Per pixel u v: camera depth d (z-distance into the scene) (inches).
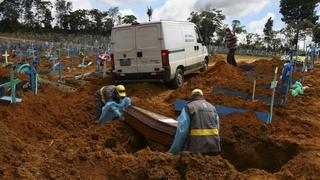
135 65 563.2
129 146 334.6
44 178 241.0
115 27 570.9
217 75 628.4
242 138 323.9
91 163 258.5
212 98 457.7
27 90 520.7
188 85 593.3
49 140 337.4
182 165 237.8
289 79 441.1
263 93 465.1
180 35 599.2
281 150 302.2
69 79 652.7
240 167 317.1
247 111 382.9
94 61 1045.8
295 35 1716.3
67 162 259.8
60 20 3592.5
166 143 304.8
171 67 557.3
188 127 256.7
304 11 2308.1
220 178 226.8
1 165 258.1
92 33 3373.5
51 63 969.5
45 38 2522.1
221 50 1955.0
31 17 3607.3
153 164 246.7
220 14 2290.8
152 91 553.0
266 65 751.1
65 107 448.1
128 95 531.8
